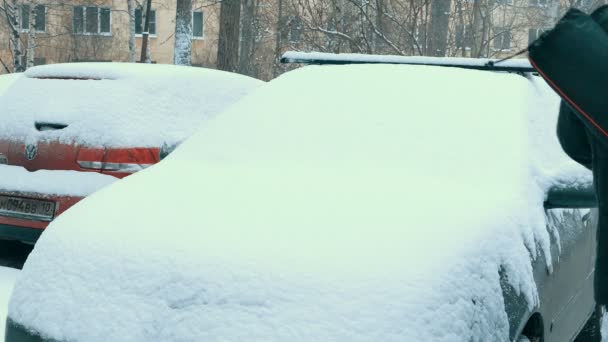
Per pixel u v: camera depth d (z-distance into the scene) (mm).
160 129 6090
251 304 2342
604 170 2312
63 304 2561
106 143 5812
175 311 2398
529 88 3822
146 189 3104
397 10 15422
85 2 38000
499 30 20484
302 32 15984
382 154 3379
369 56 4301
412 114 3580
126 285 2504
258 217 2717
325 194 2941
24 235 5691
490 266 2639
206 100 6688
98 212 2896
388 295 2314
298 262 2418
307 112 3736
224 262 2453
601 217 2363
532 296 2867
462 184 3146
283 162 3422
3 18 36062
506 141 3400
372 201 2865
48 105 6023
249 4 21969
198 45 41781
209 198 2939
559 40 2264
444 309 2346
